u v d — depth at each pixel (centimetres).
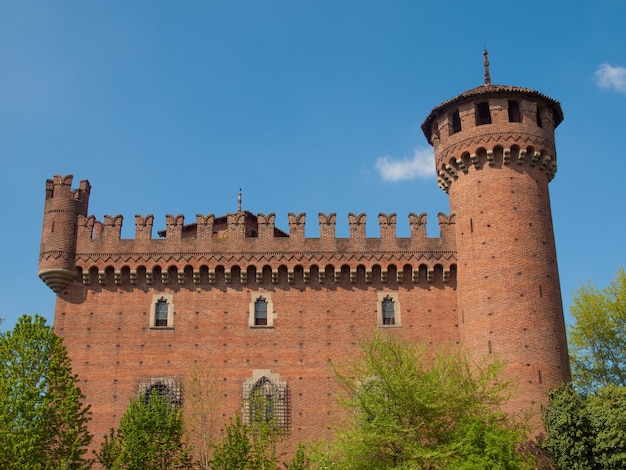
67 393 3631
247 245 4847
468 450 3397
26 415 3450
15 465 3291
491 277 4484
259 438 4306
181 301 4750
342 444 3509
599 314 6078
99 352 4631
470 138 4766
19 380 3531
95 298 4756
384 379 3638
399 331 4688
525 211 4612
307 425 4466
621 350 6012
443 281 4816
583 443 3931
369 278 4794
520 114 4841
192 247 4838
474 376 4288
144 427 3697
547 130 4862
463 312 4616
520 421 3903
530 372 4228
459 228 4784
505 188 4656
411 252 4831
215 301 4750
